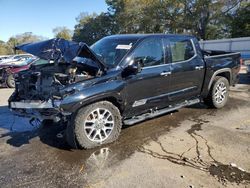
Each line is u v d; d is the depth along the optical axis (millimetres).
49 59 4242
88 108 4305
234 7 38906
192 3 40312
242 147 4449
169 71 5312
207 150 4348
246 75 12172
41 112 4301
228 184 3430
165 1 41156
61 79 4238
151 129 5277
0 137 5082
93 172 3744
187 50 5832
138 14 45594
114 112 4594
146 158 4102
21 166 3951
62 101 4039
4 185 3492
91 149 4434
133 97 4824
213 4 38438
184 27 41250
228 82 6797
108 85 4422
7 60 12742
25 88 4602
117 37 5527
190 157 4121
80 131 4273
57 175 3695
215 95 6504
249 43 22453
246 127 5363
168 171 3732
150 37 5156
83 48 4383
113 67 4625
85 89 4215
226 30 41656
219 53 7695
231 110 6551
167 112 5852
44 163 4016
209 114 6234
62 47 4270
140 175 3646
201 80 6102
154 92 5160
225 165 3879
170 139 4797
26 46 4504
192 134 5020
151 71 5016
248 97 7938
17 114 4660
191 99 6160
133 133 5074
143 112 5203
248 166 3855
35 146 4609
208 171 3725
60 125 5469
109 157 4152
